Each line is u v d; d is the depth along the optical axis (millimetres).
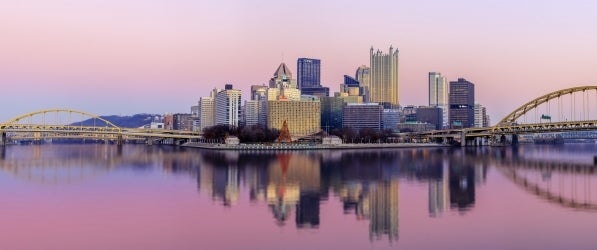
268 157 196750
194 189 86000
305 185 91938
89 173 120500
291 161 167750
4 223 56781
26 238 49906
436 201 72188
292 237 50312
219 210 64688
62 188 88562
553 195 78938
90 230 53250
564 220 57875
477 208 66125
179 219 58812
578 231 52250
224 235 51156
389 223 56438
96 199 74438
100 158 193750
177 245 47438
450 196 77500
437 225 55344
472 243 47781
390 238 49719
